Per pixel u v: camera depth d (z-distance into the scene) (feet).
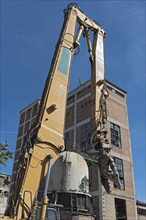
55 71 39.40
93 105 44.24
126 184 115.14
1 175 140.77
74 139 127.85
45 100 36.52
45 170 32.53
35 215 28.40
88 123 125.08
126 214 107.34
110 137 119.44
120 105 135.13
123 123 131.03
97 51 50.75
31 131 34.19
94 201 101.81
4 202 134.41
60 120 36.68
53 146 34.32
